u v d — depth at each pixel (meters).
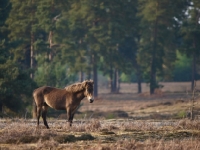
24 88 157.38
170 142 62.72
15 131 67.25
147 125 82.88
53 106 78.06
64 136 64.81
